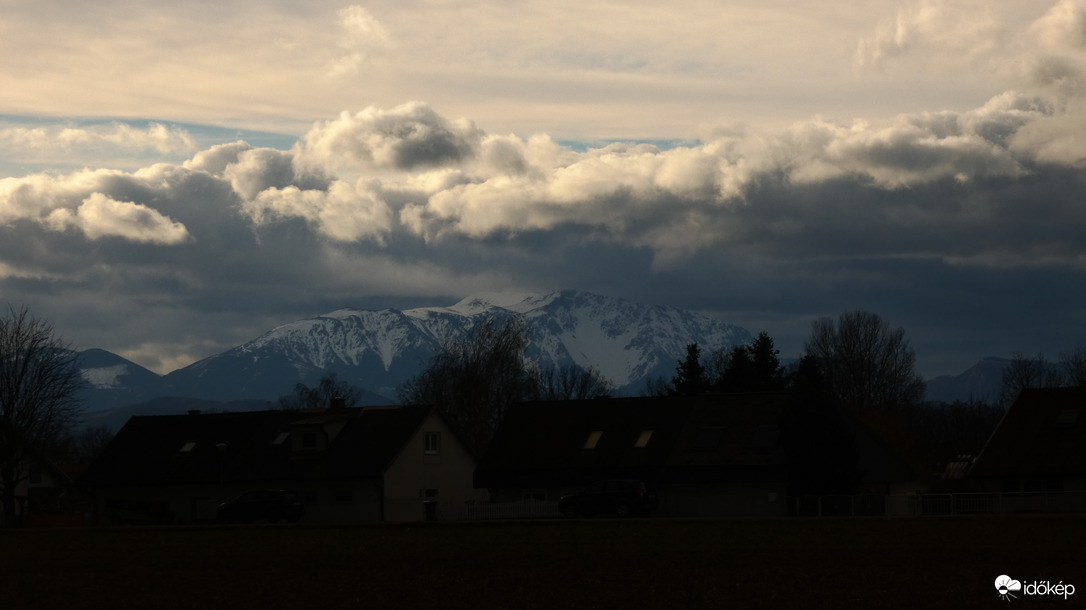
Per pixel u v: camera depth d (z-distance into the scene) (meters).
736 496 84.31
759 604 36.75
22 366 91.75
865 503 74.06
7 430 89.94
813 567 44.41
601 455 90.56
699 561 46.91
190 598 40.06
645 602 37.56
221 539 62.19
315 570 46.66
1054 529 57.94
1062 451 81.69
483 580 42.78
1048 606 35.78
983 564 44.31
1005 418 85.56
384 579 43.59
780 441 78.88
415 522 73.81
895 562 45.38
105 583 43.91
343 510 89.44
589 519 73.50
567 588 40.53
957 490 87.31
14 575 46.62
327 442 92.44
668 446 88.88
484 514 86.00
